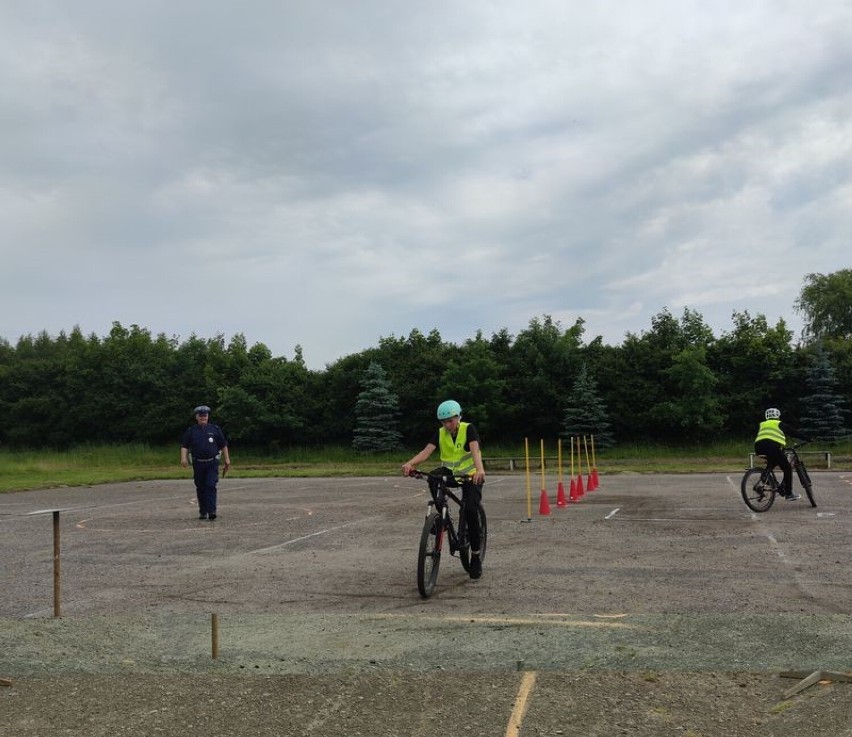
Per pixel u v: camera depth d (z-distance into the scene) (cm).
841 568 856
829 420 4112
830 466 2933
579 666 519
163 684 506
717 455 4147
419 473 805
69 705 477
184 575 905
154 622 655
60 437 5850
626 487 2092
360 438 4762
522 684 490
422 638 590
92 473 3494
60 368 6100
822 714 442
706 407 4284
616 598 732
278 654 560
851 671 495
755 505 1414
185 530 1338
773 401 4456
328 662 538
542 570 886
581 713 450
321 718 451
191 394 5638
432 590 774
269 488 2414
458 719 445
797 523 1233
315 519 1470
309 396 5134
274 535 1244
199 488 1505
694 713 449
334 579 861
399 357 5303
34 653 572
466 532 835
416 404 4884
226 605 746
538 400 4653
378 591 794
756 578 812
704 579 812
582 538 1130
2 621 665
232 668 532
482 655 546
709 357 4678
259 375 5194
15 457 4988
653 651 546
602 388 4606
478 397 4634
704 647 552
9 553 1094
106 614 701
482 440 4769
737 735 423
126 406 5712
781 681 490
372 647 571
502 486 2272
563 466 3409
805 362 4462
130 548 1130
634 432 4550
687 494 1822
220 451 1533
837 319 5750
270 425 4981
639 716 445
